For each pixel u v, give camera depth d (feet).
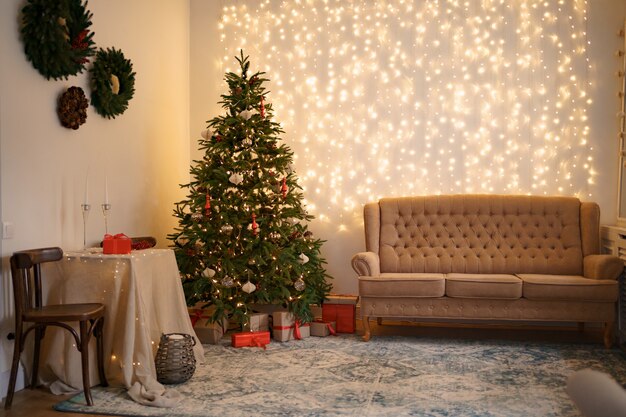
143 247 13.98
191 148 20.44
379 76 19.10
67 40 12.86
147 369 11.59
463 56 18.62
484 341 15.98
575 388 3.55
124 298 11.76
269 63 19.80
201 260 16.28
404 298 15.83
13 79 11.78
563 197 17.62
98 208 14.85
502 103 18.40
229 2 20.11
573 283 15.14
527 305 15.46
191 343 12.30
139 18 16.94
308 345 15.49
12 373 10.72
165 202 18.62
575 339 16.26
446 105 18.71
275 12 19.77
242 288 15.46
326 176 19.38
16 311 10.69
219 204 16.03
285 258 15.76
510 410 10.43
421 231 17.99
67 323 11.66
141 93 17.07
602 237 17.66
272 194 16.76
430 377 12.48
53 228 12.99
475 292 15.48
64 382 11.50
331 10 19.40
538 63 18.20
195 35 20.38
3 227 11.45
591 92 17.87
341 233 19.27
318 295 17.25
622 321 16.01
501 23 18.42
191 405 10.70
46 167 12.76
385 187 19.06
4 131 11.51
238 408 10.53
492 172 18.47
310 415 10.17
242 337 15.28
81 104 13.57
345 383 12.05
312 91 19.49
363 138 19.19
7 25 11.64
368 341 15.96
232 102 16.80
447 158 18.71
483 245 17.62
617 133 17.70
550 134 18.13
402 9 18.95
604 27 17.78
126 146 16.28
